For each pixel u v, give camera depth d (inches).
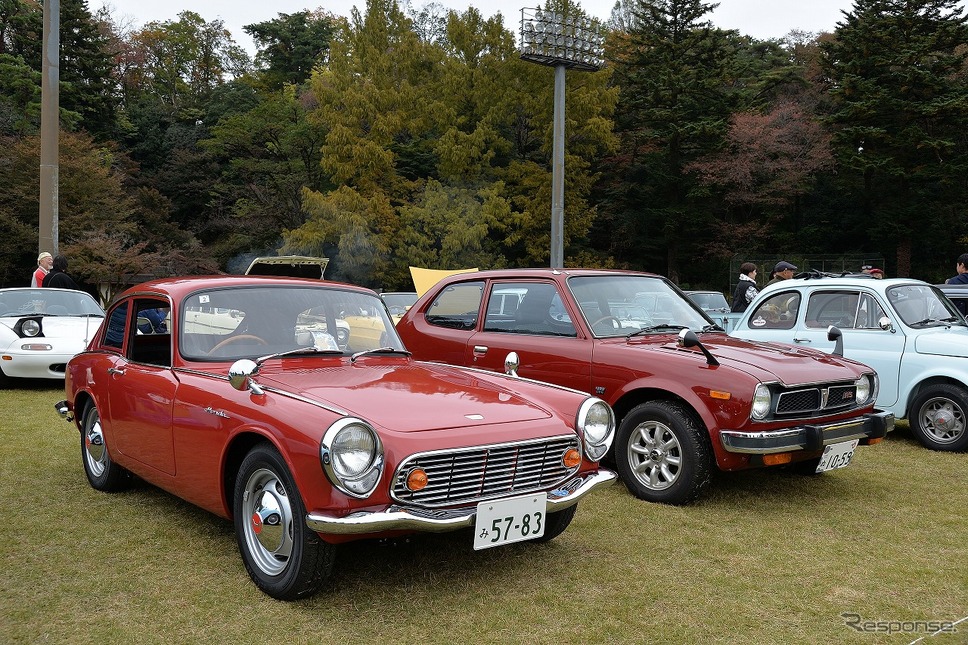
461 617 135.5
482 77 1435.8
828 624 136.2
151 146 1988.2
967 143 1504.7
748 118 1601.9
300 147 1628.9
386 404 143.0
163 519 185.3
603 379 217.5
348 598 142.3
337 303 187.0
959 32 1400.1
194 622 132.0
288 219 1640.0
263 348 169.9
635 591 148.5
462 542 173.6
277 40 2320.4
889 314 292.0
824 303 308.8
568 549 171.0
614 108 1508.4
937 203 1523.1
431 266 1376.7
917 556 170.7
